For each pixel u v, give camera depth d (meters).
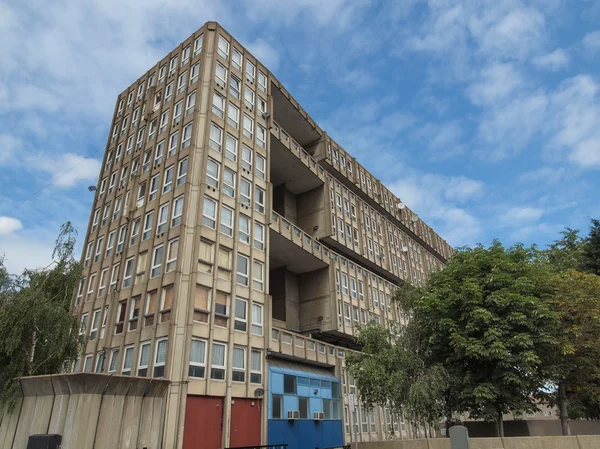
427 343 23.20
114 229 30.05
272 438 24.23
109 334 25.12
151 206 27.48
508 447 19.25
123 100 37.31
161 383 18.36
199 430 20.66
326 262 38.16
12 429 17.30
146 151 30.86
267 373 25.55
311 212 42.47
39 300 20.97
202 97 28.84
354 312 40.28
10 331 19.70
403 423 39.75
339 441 30.41
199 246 24.23
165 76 33.44
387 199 57.00
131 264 26.72
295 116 41.34
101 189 34.16
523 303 20.41
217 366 22.64
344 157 49.41
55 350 20.67
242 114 31.19
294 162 38.50
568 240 36.00
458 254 25.34
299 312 38.81
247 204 28.77
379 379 20.89
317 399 29.52
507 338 20.47
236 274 25.80
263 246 29.05
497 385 20.61
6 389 18.34
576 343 22.03
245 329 25.23
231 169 28.44
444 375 21.23
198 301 23.06
